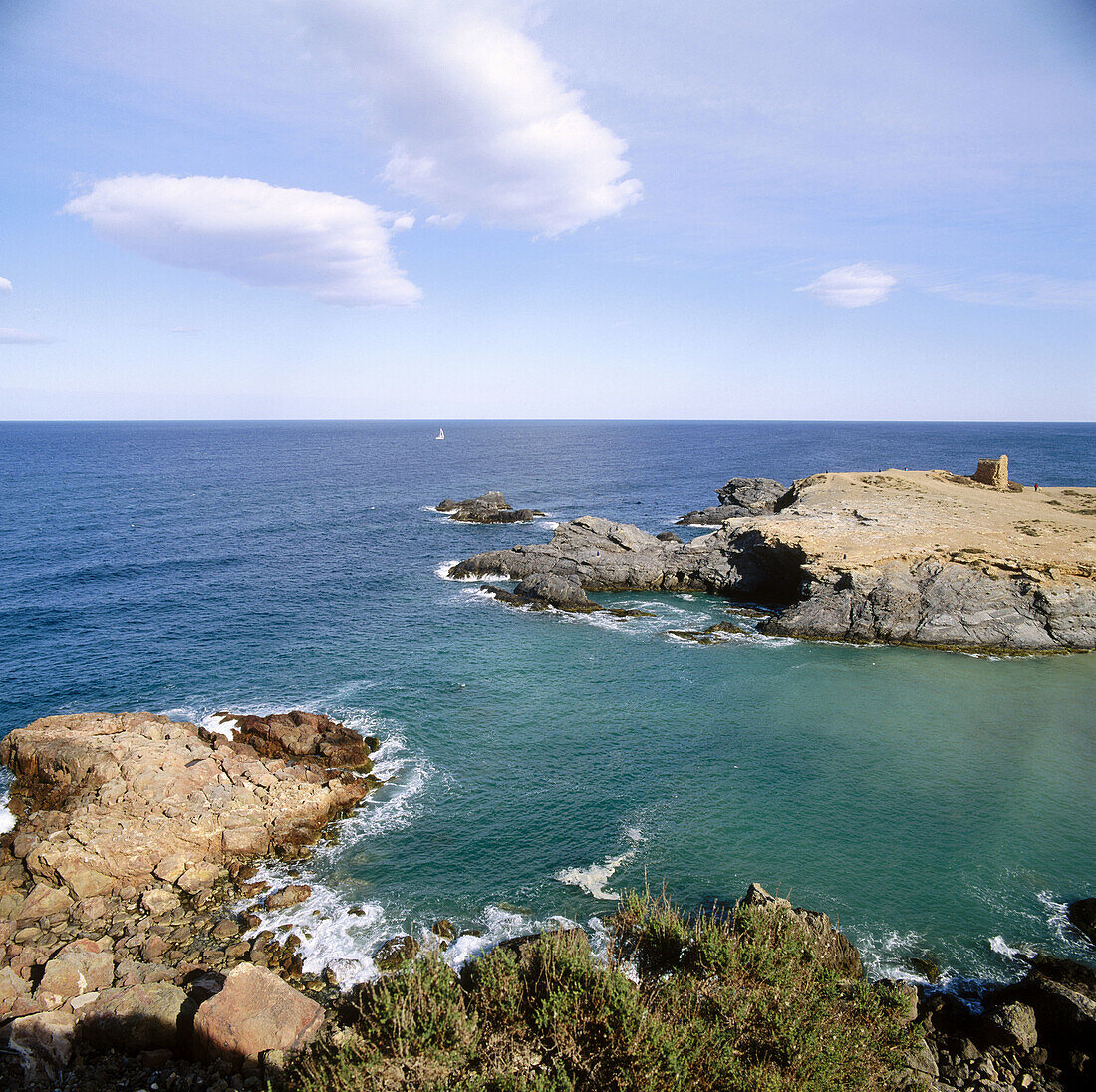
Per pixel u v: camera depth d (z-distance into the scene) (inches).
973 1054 614.9
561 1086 427.2
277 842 949.2
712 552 2316.7
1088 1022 623.5
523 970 590.2
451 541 3036.4
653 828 997.8
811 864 919.0
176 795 962.7
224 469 6033.5
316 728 1225.4
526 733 1279.5
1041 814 1026.1
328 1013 636.7
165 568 2427.4
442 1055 466.6
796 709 1381.6
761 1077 441.1
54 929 783.7
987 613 1748.3
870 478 3051.2
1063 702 1413.6
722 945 587.8
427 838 976.9
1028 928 810.2
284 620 1909.4
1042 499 2704.2
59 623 1818.4
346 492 4596.5
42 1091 545.3
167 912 823.1
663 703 1408.7
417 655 1665.8
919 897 858.1
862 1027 550.6
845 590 1846.7
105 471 5575.8
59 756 1021.8
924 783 1111.6
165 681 1472.7
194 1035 587.2
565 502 4274.1
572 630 1875.0
